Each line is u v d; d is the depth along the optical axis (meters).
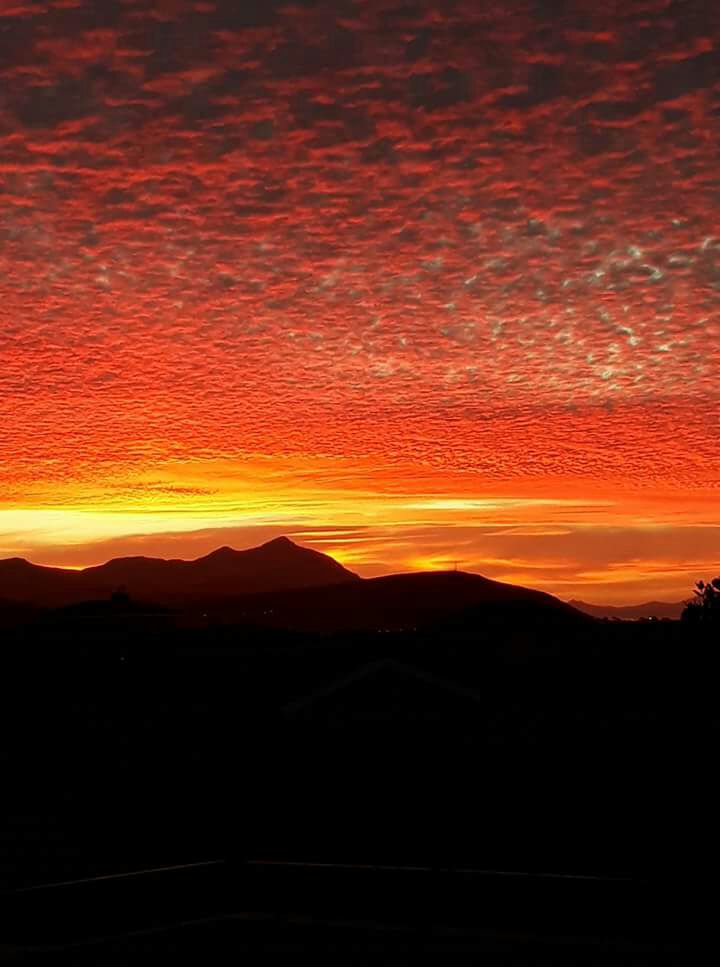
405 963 7.23
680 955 7.28
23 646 41.75
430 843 16.23
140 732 26.14
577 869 13.76
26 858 15.59
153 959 7.36
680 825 16.45
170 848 16.42
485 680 28.50
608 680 27.75
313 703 23.78
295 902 8.20
